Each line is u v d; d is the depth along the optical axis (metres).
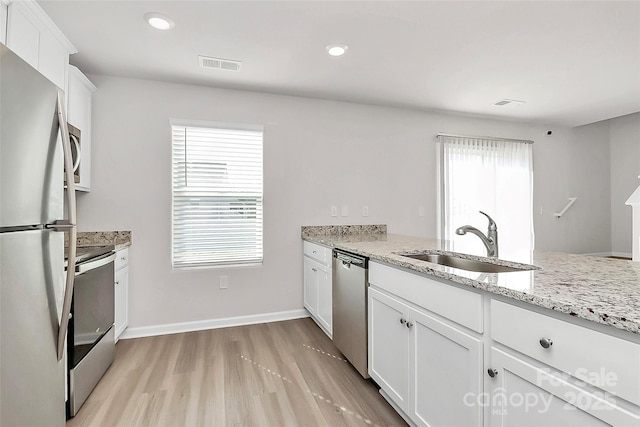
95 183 2.81
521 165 4.32
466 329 1.20
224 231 3.17
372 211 3.68
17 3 1.68
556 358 0.87
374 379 1.92
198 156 3.10
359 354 2.07
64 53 2.22
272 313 3.29
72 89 2.37
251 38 2.26
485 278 1.15
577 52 2.49
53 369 1.26
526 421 0.96
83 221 2.78
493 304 1.08
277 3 1.88
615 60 2.62
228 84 3.05
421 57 2.56
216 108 3.13
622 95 3.41
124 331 2.84
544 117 4.16
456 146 4.02
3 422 0.98
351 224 3.59
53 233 1.25
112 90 2.86
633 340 0.72
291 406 1.81
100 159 2.82
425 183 3.89
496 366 1.06
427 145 3.92
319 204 3.47
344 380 2.09
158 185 2.97
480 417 1.12
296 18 2.03
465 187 4.04
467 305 1.19
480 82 3.05
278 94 3.33
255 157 3.27
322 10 1.95
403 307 1.60
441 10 1.96
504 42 2.33
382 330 1.82
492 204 4.14
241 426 1.64
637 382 0.70
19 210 1.05
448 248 2.20
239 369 2.23
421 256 2.11
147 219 2.94
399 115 3.80
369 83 3.07
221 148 3.17
